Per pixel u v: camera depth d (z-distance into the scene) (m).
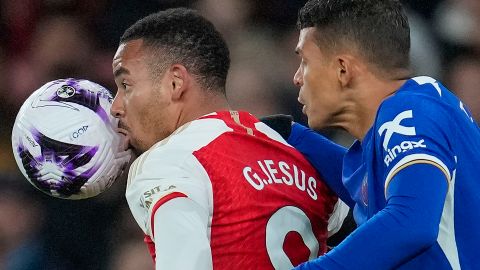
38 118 8.88
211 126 8.41
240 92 18.42
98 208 17.30
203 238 7.68
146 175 8.00
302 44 8.62
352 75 8.35
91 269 16.94
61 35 20.25
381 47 8.32
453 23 20.45
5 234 16.98
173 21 8.77
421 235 7.19
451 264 7.77
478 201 7.93
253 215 8.16
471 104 19.19
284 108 18.58
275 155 8.69
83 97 9.00
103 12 21.00
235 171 8.19
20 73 20.14
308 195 8.76
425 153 7.42
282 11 20.86
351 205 9.06
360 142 8.66
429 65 19.70
